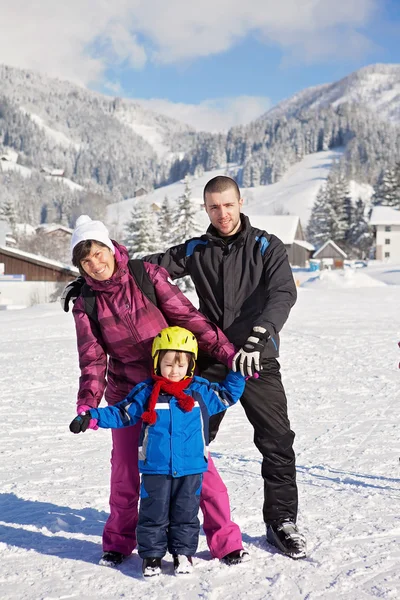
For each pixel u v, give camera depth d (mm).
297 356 11703
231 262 3299
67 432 6434
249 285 3275
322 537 3361
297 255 88062
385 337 14305
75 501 4160
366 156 185125
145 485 2939
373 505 3934
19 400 8195
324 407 7496
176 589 2750
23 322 21141
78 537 3498
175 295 3191
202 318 3180
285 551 3098
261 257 3273
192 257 3416
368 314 20375
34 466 5098
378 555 3082
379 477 4676
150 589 2758
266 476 3246
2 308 38625
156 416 2922
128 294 3127
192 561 3004
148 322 3133
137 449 3143
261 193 182250
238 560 3021
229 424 6742
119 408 2992
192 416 2971
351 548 3184
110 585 2814
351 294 30219
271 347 3115
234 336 3293
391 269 61531
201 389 3059
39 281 41625
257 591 2705
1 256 41281
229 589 2729
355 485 4445
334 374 9789
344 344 13242
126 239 47875
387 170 109562
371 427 6430
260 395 3225
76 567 3049
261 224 90938
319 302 25672
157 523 2926
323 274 43125
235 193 3299
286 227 89750
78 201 191750
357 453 5441
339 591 2684
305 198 163250
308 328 16328
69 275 42094
